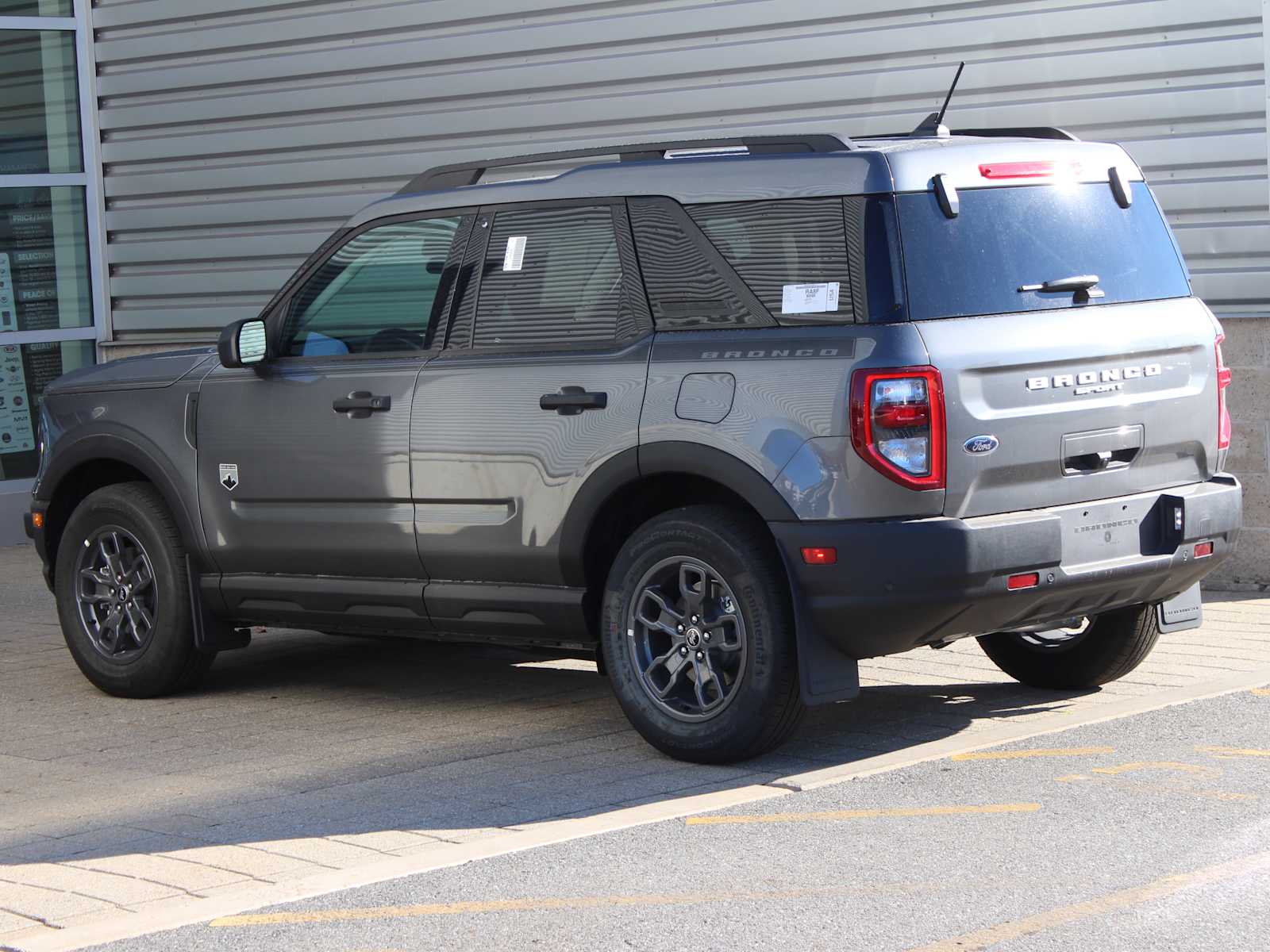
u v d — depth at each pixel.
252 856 5.30
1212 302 9.78
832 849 5.13
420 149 12.72
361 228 7.32
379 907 4.70
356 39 12.92
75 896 4.93
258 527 7.46
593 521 6.46
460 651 8.95
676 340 6.29
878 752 6.39
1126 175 6.60
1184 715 6.70
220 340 7.28
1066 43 10.12
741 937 4.39
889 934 4.38
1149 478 6.39
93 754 6.87
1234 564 9.78
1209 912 4.46
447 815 5.72
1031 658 7.39
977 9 10.36
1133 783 5.74
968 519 5.84
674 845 5.22
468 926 4.53
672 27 11.44
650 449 6.24
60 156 14.33
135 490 7.98
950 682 7.72
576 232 6.65
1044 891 4.68
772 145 6.37
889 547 5.74
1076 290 6.23
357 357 7.20
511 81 12.20
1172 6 9.77
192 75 13.79
